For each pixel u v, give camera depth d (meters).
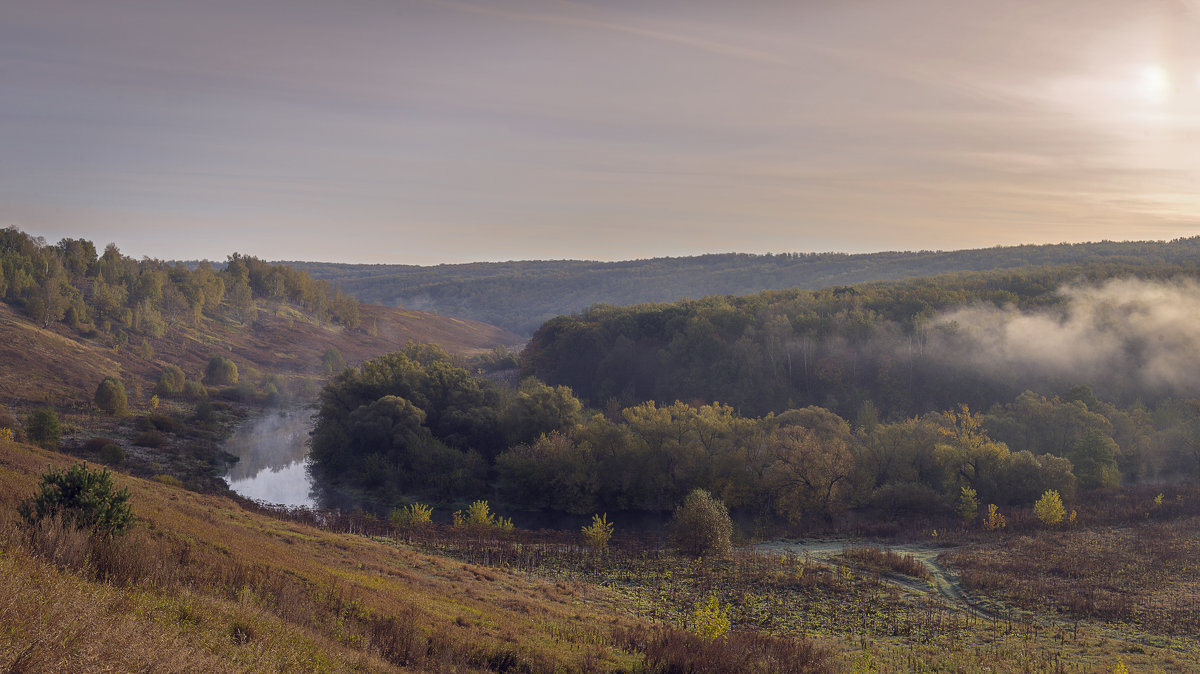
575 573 51.12
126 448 96.12
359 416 100.06
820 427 94.06
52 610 11.77
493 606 34.81
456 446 101.69
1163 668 33.91
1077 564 56.38
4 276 182.25
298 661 16.20
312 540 44.28
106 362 166.62
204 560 25.53
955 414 113.69
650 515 84.50
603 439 88.81
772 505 82.31
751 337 142.12
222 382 179.38
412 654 21.72
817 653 31.45
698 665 27.39
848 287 186.50
